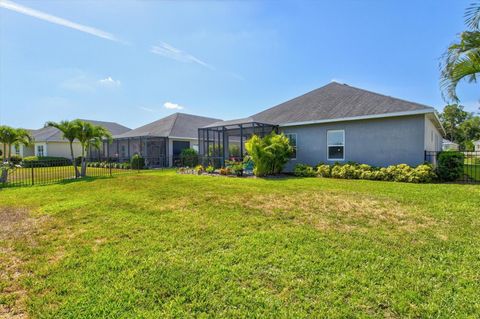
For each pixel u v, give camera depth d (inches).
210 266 132.0
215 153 721.0
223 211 231.8
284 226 189.3
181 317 95.8
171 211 236.5
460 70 254.5
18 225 209.0
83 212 240.5
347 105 528.1
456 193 280.5
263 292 109.7
